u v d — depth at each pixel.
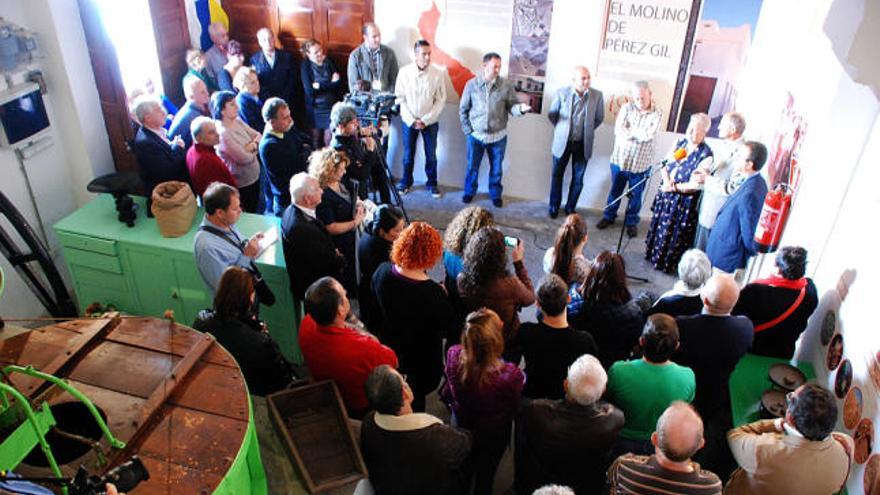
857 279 2.85
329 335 2.61
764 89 4.77
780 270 3.10
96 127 4.88
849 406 2.75
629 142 5.29
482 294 3.05
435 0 5.54
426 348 3.16
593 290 2.97
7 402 1.82
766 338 3.22
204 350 2.36
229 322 2.70
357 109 5.01
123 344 2.40
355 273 4.31
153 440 2.02
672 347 2.53
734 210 4.06
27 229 3.82
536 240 5.56
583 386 2.32
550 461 2.47
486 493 2.93
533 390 2.93
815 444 2.20
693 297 3.12
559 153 5.59
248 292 2.72
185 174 4.27
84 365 2.29
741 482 2.39
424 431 2.23
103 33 4.58
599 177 5.92
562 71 5.52
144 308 4.14
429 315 3.01
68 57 4.52
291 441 2.36
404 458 2.22
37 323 4.32
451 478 2.35
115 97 4.83
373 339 2.70
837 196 3.16
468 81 5.77
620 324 2.97
